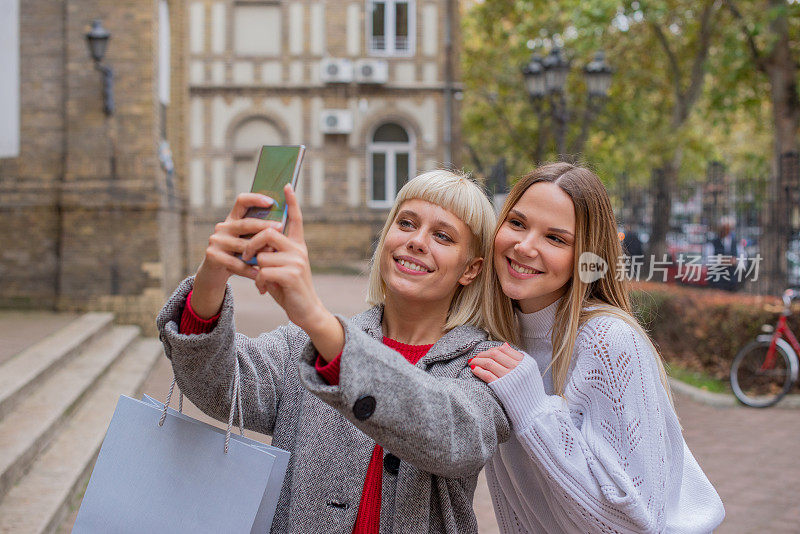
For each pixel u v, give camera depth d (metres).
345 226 26.12
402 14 26.09
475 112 28.66
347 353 1.51
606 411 1.88
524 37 22.92
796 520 4.90
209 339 1.69
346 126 25.69
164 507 1.73
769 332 8.63
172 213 13.63
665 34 21.42
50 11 11.42
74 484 4.68
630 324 1.95
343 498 1.80
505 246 1.95
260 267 1.51
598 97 14.55
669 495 1.99
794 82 16.64
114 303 11.34
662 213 11.74
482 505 5.08
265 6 26.03
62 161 11.47
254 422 1.92
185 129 15.20
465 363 1.88
